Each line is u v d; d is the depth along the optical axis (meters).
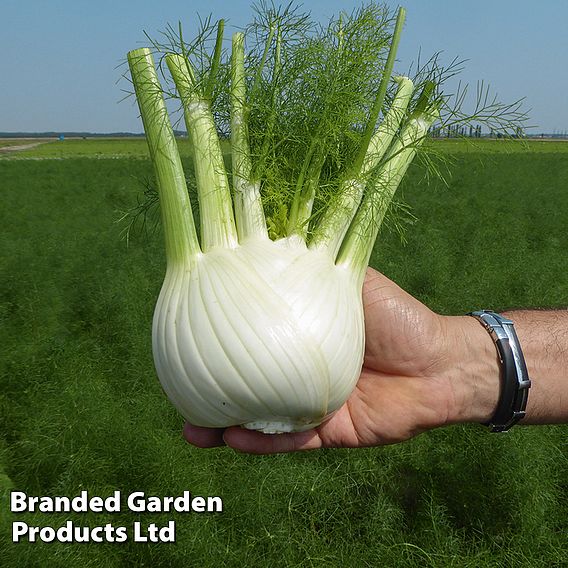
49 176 5.30
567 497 0.74
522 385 0.39
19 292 1.41
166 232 0.37
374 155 0.40
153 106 0.38
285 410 0.34
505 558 0.62
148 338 1.10
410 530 0.68
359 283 0.39
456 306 1.28
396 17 0.40
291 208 0.38
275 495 0.69
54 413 0.84
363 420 0.41
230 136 0.40
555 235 2.26
